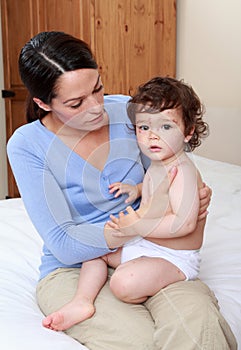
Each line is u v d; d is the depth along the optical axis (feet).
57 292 3.90
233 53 9.34
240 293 4.12
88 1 9.69
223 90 9.61
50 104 3.90
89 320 3.56
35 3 10.33
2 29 10.89
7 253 5.01
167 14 10.34
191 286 3.65
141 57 10.28
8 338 3.33
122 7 9.98
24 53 3.89
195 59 10.15
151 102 3.84
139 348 3.31
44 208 3.96
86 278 3.83
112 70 10.03
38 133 4.15
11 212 6.32
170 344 3.28
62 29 10.07
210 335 3.26
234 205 6.48
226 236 5.41
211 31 9.73
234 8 9.20
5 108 11.20
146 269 3.64
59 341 3.37
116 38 10.00
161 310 3.47
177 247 3.86
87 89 3.77
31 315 3.80
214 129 9.74
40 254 5.03
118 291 3.61
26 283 4.39
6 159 11.78
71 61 3.71
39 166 4.06
